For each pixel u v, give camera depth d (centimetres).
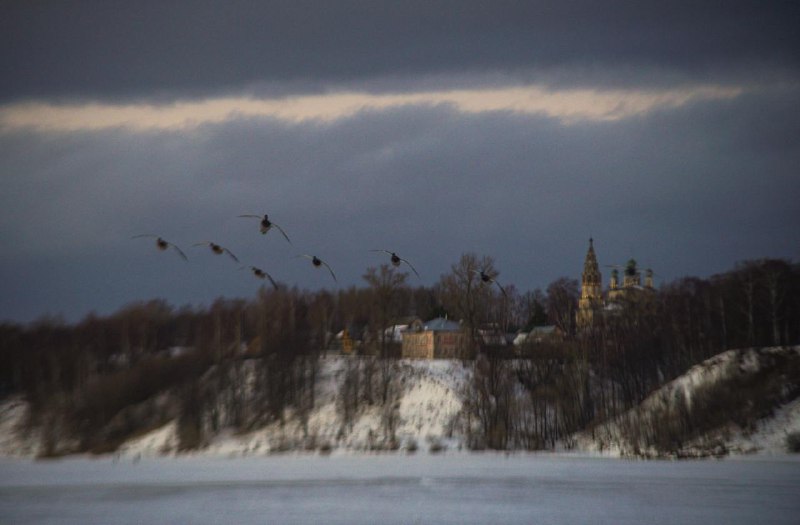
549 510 16912
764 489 18725
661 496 18100
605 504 17412
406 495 18712
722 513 16538
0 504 18475
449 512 16900
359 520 16250
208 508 17650
